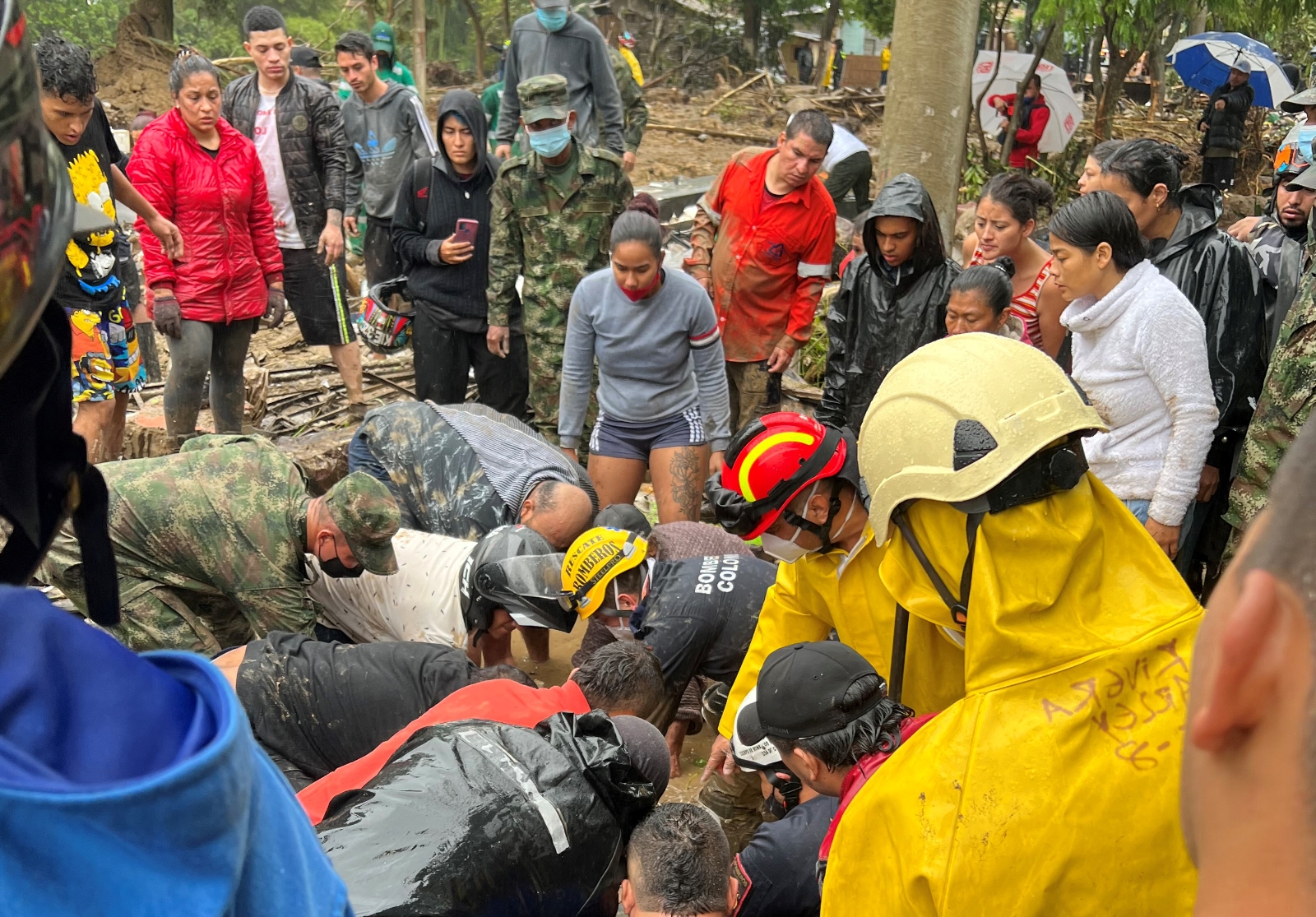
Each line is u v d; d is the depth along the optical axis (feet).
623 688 9.78
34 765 2.01
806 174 17.46
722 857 7.96
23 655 2.10
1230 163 49.21
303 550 12.36
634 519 12.68
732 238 18.29
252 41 20.74
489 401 20.79
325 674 10.63
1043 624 5.94
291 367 24.39
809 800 8.64
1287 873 1.63
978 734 5.84
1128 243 10.61
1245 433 12.27
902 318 14.84
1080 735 5.71
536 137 18.21
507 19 76.95
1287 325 10.71
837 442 8.21
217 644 12.69
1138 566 6.23
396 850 7.24
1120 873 5.68
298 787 10.52
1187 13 48.80
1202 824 1.81
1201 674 1.81
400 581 13.05
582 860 7.75
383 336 20.22
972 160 45.70
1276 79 50.29
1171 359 10.44
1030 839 5.66
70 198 2.25
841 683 7.29
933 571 6.28
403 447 15.23
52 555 12.00
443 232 19.39
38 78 2.12
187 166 17.66
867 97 76.02
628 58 51.08
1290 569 1.65
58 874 1.96
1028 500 5.96
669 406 16.33
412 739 8.30
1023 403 6.00
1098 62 63.82
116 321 16.99
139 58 61.31
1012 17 66.08
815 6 95.76
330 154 20.98
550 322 19.19
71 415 2.60
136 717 2.16
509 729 8.24
